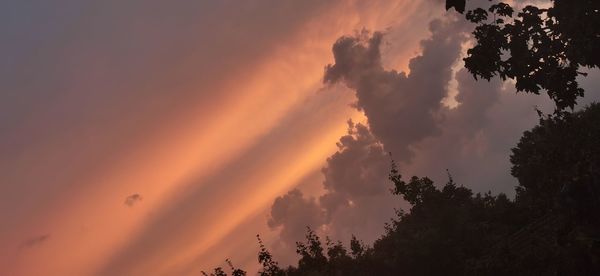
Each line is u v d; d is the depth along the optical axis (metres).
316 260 61.75
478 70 20.38
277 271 55.88
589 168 23.97
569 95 19.48
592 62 18.62
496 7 19.64
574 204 23.45
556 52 19.20
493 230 57.91
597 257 22.08
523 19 19.45
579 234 23.19
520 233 43.81
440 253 51.78
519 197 64.00
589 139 28.27
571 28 18.52
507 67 20.11
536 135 54.19
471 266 38.72
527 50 19.56
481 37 20.03
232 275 54.75
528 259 31.56
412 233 58.88
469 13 20.12
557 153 29.38
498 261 34.50
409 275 55.66
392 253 63.19
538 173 52.28
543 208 53.59
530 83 19.92
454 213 55.16
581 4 18.22
